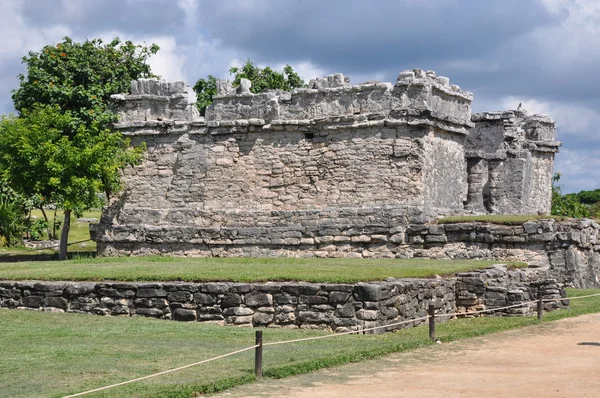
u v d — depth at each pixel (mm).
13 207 39062
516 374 13922
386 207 31031
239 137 33719
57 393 12617
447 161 33031
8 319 20922
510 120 42344
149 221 34562
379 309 19109
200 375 13938
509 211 41719
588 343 17391
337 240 31438
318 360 14883
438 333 19109
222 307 20422
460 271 24531
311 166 32688
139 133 35062
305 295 19766
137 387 13031
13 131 34031
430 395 12297
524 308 22656
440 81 32812
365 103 31953
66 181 33688
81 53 36438
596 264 31203
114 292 21688
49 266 28203
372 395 12352
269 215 32750
